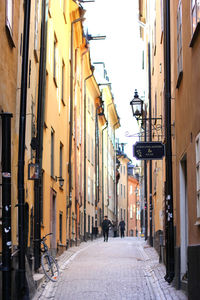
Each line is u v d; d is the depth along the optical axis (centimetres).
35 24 1628
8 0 1145
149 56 2911
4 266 838
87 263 1977
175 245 1428
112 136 6366
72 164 2953
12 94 1217
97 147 4609
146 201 3619
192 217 1099
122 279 1514
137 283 1436
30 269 1379
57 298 1223
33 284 1250
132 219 8756
